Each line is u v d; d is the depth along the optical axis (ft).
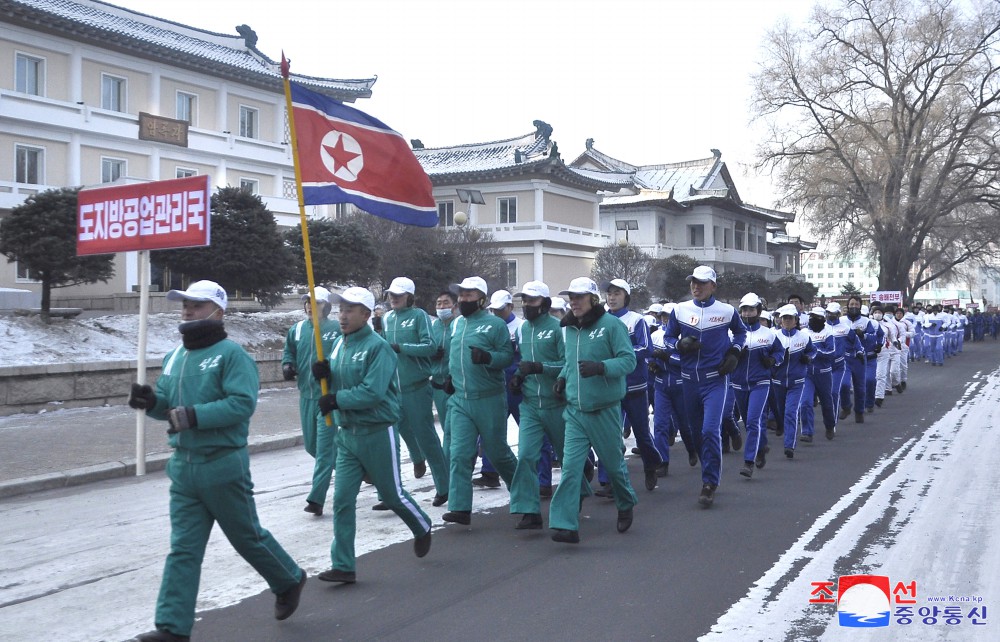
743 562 22.54
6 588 20.59
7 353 50.19
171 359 16.98
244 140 128.77
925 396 67.36
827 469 36.40
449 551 23.65
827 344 44.19
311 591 20.20
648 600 19.56
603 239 187.21
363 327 20.34
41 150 105.81
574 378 24.40
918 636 17.48
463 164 179.32
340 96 146.10
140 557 23.12
